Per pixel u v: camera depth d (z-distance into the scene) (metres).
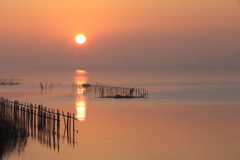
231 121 46.72
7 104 39.72
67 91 106.06
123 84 153.12
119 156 29.17
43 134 34.06
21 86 134.12
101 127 41.38
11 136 33.09
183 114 53.69
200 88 121.00
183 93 96.75
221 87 127.00
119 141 34.19
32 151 29.77
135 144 33.09
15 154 29.08
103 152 30.28
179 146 32.56
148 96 86.44
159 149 31.48
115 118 49.06
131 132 38.62
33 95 90.44
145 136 36.72
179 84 150.75
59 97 83.88
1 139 32.59
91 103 69.75
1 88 121.62
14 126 33.38
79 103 69.81
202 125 43.62
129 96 83.50
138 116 51.34
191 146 32.66
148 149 31.45
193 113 54.84
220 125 43.62
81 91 106.06
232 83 157.75
